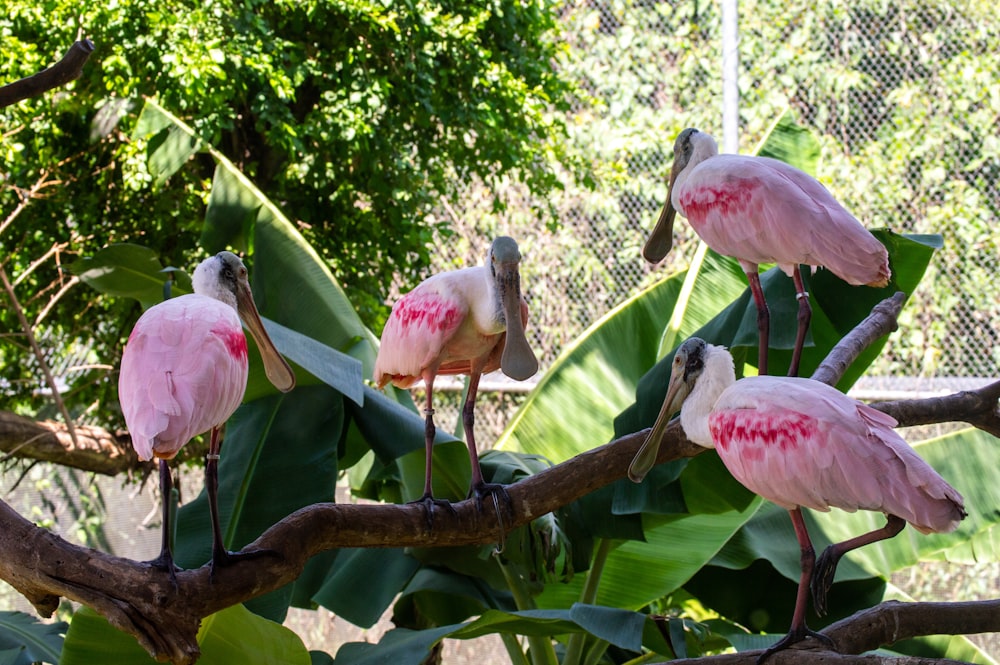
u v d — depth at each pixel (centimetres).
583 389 711
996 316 985
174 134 783
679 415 488
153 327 380
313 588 592
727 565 655
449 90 922
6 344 969
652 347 721
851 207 1024
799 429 396
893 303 526
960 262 995
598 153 1087
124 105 873
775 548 673
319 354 537
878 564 691
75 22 796
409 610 723
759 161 512
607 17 1105
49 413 1030
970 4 1005
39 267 955
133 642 440
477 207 1120
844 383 598
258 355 546
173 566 367
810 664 382
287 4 855
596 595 647
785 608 680
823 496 390
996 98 994
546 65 1016
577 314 1090
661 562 646
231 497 553
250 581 382
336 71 896
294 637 460
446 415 1091
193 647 365
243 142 959
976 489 720
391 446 566
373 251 964
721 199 505
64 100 882
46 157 922
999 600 427
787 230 482
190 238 947
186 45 779
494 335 508
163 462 369
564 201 1095
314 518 414
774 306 564
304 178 930
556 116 1025
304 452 561
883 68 1023
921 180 1010
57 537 364
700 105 1075
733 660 398
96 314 988
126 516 1142
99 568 360
